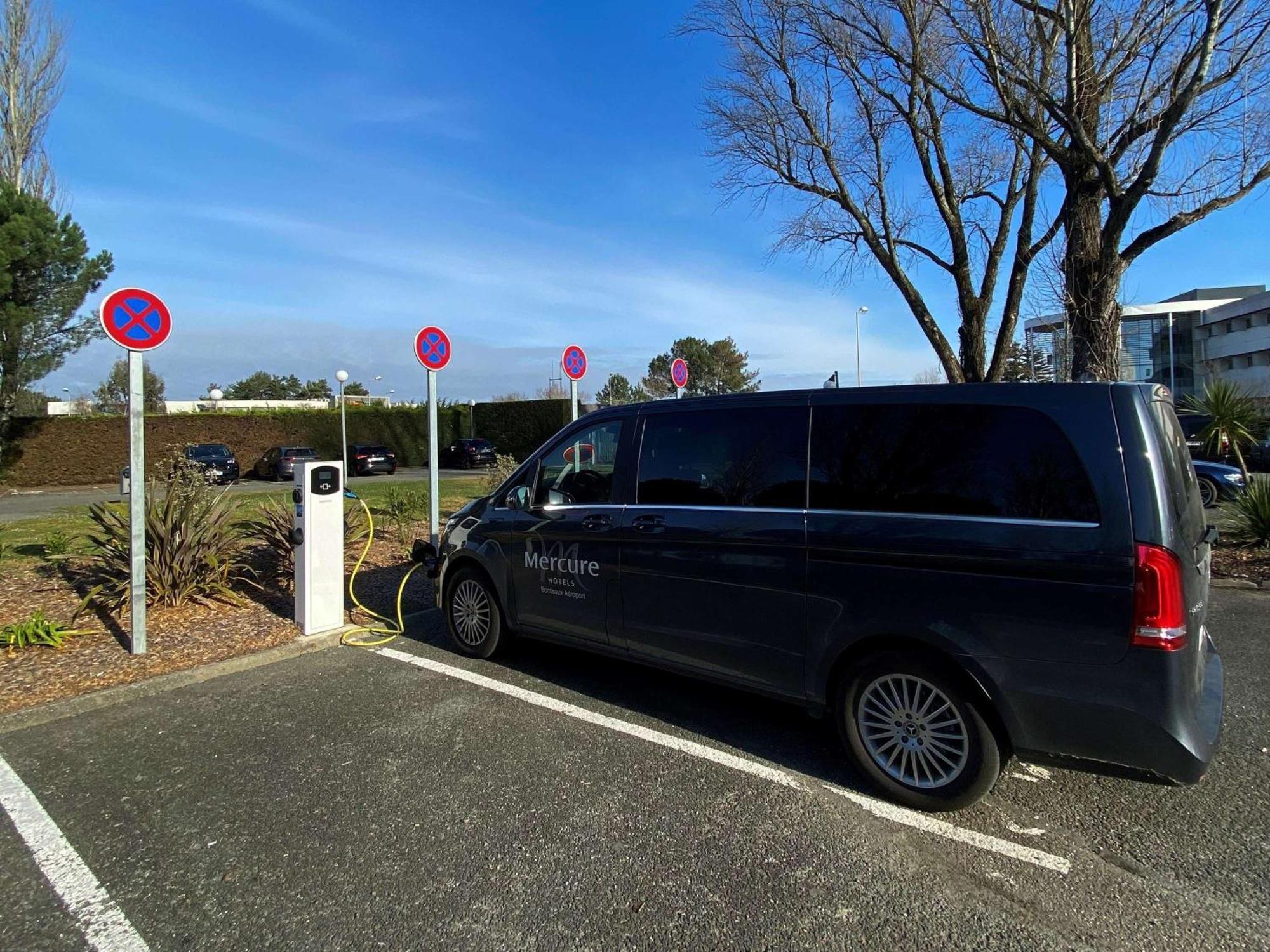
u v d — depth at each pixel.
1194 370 56.22
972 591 2.95
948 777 3.08
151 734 4.07
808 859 2.81
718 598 3.74
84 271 24.36
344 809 3.21
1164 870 2.71
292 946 2.36
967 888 2.62
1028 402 2.96
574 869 2.76
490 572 5.08
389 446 38.88
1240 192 7.91
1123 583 2.66
